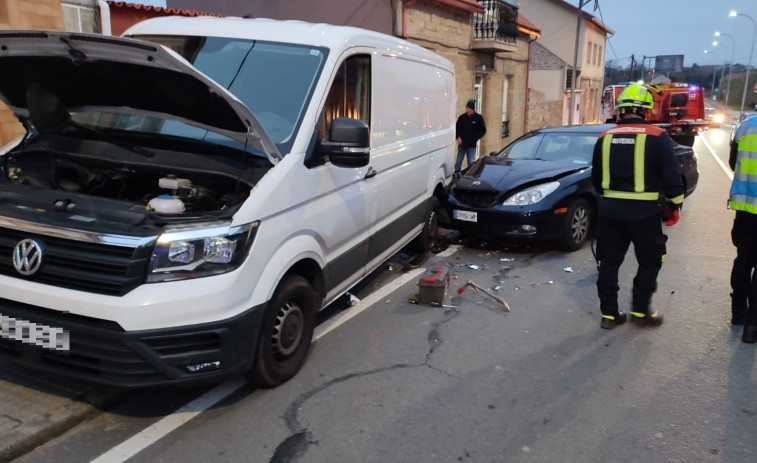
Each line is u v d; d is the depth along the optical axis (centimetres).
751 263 465
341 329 476
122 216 314
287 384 383
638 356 428
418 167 611
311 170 381
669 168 442
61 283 307
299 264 387
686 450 314
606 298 473
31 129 429
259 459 306
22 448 305
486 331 475
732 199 462
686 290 570
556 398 368
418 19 1380
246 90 402
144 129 411
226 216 317
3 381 361
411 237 625
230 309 313
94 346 299
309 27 445
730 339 456
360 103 468
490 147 1930
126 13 877
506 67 2012
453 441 323
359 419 344
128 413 346
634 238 462
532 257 697
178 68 306
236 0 1441
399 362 417
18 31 319
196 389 374
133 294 294
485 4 1728
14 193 346
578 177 705
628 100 454
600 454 311
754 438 325
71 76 360
